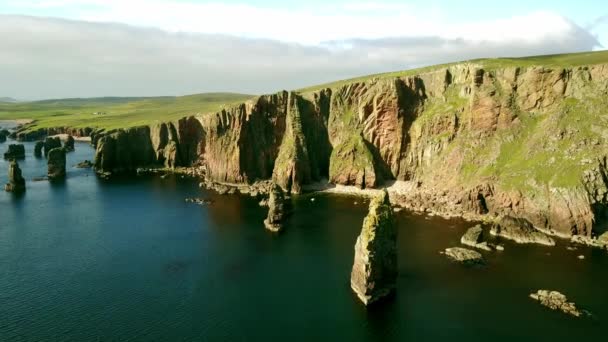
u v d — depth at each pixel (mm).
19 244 125438
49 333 80812
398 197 169000
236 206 166750
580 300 89188
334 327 81375
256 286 98188
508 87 157500
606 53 195375
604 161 128000
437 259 109688
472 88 166250
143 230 137625
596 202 123188
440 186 163375
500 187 142000
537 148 142375
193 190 196750
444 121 173500
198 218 150500
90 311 88312
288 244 124000
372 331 80000
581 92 143125
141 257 115438
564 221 124250
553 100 148875
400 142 185875
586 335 77625
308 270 106125
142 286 98875
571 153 133250
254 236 131250
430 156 175125
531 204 132250
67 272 106500
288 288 96938
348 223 142750
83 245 124562
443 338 77562
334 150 198500
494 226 127625
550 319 82625
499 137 154625
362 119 195875
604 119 133875
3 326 83000
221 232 135250
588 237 120500
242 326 82250
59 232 136000
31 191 193375
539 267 104062
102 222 146375
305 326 81875
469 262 106812
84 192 192125
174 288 97750
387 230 91562
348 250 118875
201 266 109312
